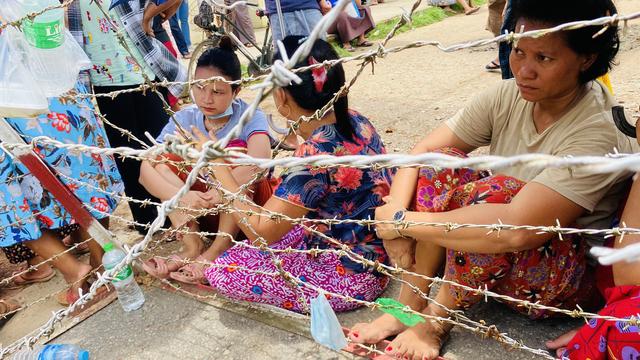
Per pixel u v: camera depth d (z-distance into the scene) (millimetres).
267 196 2105
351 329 1616
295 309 1756
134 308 1897
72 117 1964
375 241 1703
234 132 684
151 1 2238
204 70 1940
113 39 2236
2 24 1453
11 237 1902
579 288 1447
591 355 1156
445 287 1480
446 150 1521
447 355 1510
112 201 2184
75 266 2020
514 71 1229
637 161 475
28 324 1971
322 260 1714
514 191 1307
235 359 1610
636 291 1089
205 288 1946
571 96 1304
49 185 1549
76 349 1654
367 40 6801
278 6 3943
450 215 1308
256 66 2764
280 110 1585
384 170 1691
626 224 1164
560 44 1128
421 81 4570
